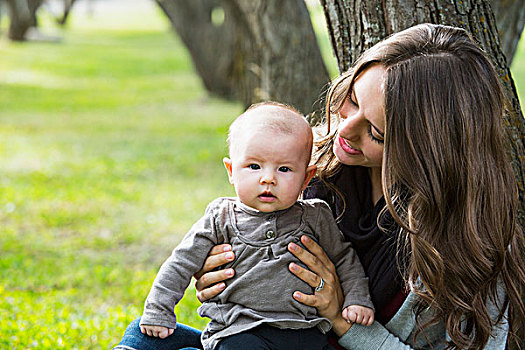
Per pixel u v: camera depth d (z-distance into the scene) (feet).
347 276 9.12
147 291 19.61
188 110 57.57
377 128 8.20
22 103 58.80
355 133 8.46
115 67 84.79
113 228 27.50
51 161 38.73
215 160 39.78
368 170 9.34
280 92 21.63
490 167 8.22
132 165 38.32
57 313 16.61
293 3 21.62
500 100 8.33
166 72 82.12
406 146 8.00
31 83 69.87
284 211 9.06
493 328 8.99
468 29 10.15
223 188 34.01
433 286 8.33
